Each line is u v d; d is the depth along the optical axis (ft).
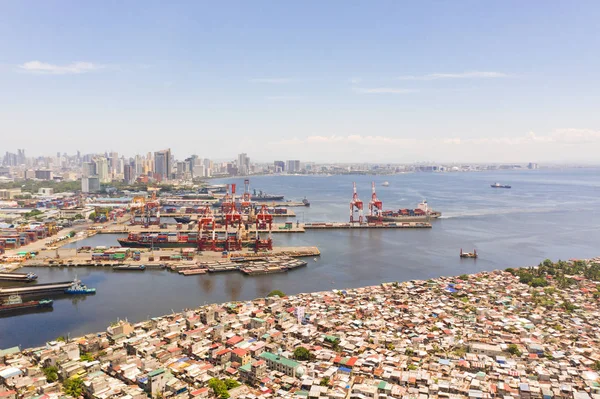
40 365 609.01
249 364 590.96
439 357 636.89
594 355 642.22
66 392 530.68
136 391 524.52
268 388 543.39
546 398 519.60
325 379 559.79
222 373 589.32
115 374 574.56
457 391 531.50
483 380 559.79
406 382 553.23
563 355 642.63
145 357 622.95
